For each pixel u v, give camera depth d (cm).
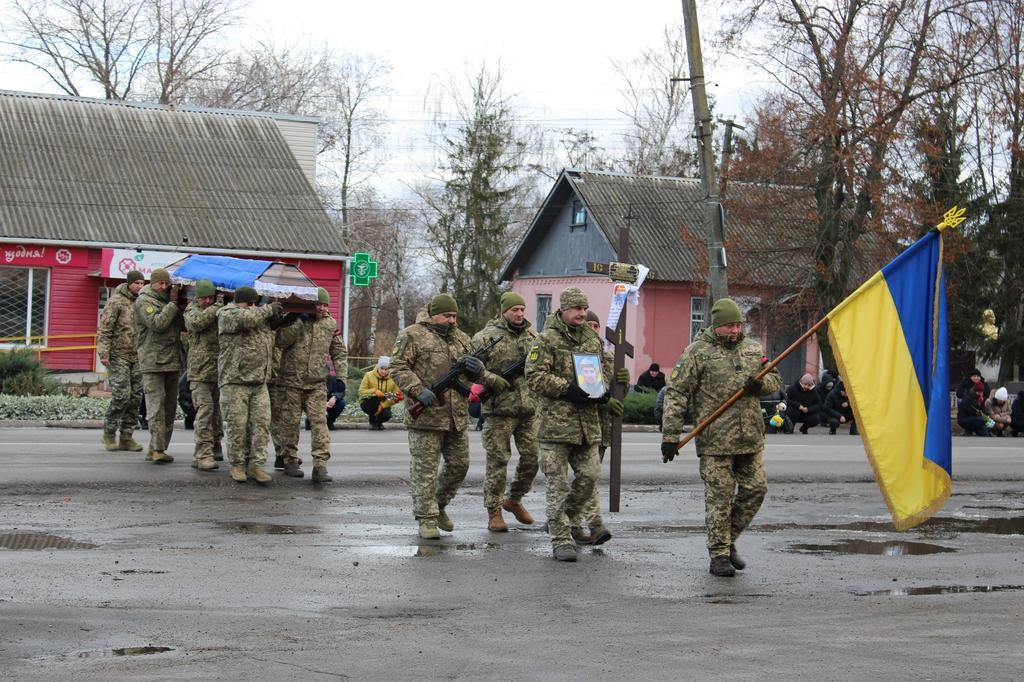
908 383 860
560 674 588
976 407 2795
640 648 644
